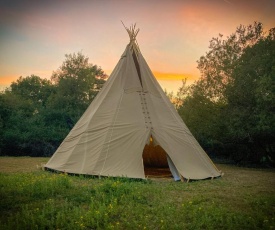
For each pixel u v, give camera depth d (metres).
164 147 9.67
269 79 14.00
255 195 7.32
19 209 5.67
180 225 4.93
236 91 16.80
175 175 9.46
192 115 19.20
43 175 8.88
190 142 10.70
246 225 4.94
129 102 10.55
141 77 11.41
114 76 11.64
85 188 7.25
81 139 10.12
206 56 18.84
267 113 14.91
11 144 22.11
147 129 9.86
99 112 10.52
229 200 6.71
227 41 18.08
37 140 23.02
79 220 5.05
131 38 12.20
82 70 30.02
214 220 5.24
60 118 26.66
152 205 6.17
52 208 5.54
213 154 22.75
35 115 26.77
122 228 4.90
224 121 17.47
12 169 11.34
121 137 9.66
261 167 17.70
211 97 18.72
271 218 5.38
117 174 8.84
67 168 9.61
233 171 13.59
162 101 11.32
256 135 16.61
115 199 6.10
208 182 9.20
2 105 23.83
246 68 16.44
